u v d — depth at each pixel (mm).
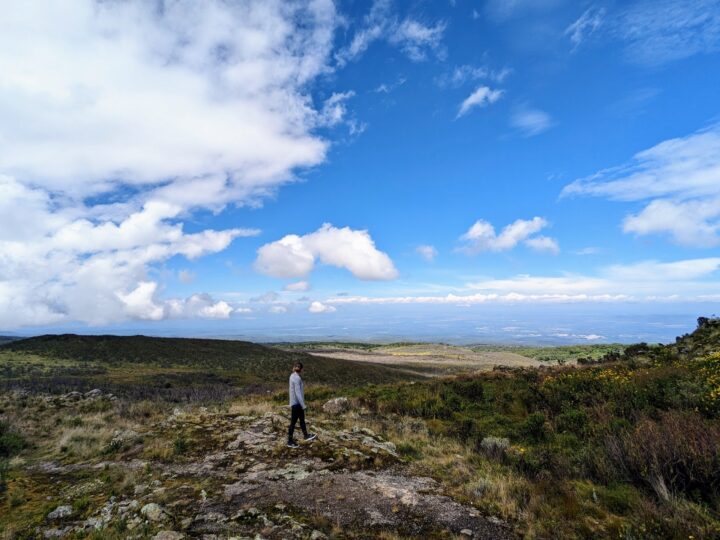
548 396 15531
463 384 19250
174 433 12109
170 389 32312
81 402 19578
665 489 6621
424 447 11023
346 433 11930
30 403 18594
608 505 6684
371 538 5789
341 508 6801
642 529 5562
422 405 16641
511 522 6340
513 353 148375
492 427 13328
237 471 8656
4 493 7852
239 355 76938
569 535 5723
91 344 71562
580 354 80938
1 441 11391
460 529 6094
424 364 103562
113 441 11461
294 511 6621
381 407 16719
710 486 6699
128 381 41031
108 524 6152
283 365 69375
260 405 17781
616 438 9031
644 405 12000
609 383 15117
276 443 10602
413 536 5863
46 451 11430
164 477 8359
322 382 53781
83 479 8641
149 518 6254
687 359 18281
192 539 5609
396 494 7449
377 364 93938
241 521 6203
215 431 12047
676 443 7270
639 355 22969
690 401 11328
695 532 5488
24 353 64062
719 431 7613
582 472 8367
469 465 9320
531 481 8000
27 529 6211
